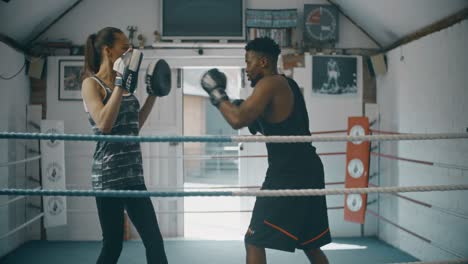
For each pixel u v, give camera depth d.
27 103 4.39
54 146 4.09
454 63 3.15
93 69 1.86
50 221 4.06
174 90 4.57
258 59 1.78
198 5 4.50
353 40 4.63
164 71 2.07
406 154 3.92
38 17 4.16
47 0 3.98
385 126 4.41
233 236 4.58
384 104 4.42
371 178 4.49
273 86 1.67
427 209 3.51
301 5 4.64
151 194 1.41
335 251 3.96
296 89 1.77
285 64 4.54
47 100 4.45
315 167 1.74
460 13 3.07
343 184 4.51
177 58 4.52
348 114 4.55
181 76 4.58
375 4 3.94
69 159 4.44
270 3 4.63
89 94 1.72
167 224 4.58
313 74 4.53
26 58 4.33
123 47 1.84
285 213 1.67
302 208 1.69
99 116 1.64
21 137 1.36
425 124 3.59
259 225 1.69
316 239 1.77
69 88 4.45
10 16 3.80
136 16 4.57
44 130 4.03
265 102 1.65
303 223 1.70
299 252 3.85
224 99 1.66
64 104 4.45
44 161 4.05
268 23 4.52
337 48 4.62
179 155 4.56
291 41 4.56
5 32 3.92
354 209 4.03
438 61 3.38
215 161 12.23
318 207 1.77
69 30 4.54
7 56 3.90
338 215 4.54
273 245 1.66
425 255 3.54
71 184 4.43
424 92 3.61
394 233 4.12
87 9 4.55
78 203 4.46
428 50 3.55
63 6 4.36
